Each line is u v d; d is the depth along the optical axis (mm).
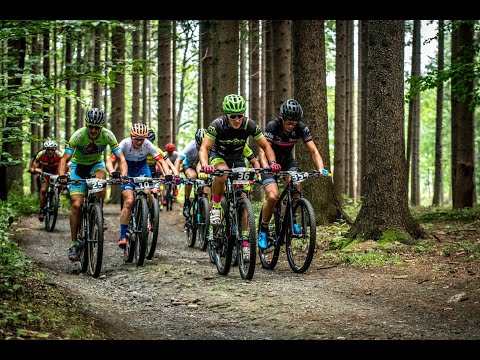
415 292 6590
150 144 9055
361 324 5434
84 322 5082
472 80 13078
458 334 5090
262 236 8078
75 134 7891
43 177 12352
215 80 15930
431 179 51344
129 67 6215
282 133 7762
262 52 22141
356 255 8336
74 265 8633
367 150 9273
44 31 6375
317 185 11211
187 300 6449
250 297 6500
